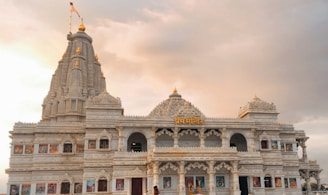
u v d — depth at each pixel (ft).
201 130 238.27
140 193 214.07
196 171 215.10
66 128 238.89
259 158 230.07
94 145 227.81
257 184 226.17
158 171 201.87
